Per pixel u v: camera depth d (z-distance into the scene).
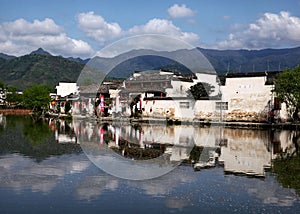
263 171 16.83
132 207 11.35
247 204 11.77
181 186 13.98
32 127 42.47
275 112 44.81
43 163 18.42
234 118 48.78
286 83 39.16
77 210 11.00
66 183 14.21
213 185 14.19
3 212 10.78
